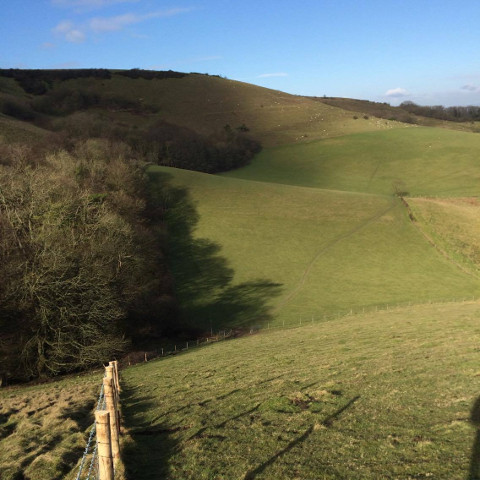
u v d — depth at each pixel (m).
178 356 33.19
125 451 12.05
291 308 53.28
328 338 29.05
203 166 123.88
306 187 105.12
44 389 26.61
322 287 59.84
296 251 70.94
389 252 70.06
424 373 16.39
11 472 11.80
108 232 42.56
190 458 11.39
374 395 14.55
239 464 10.79
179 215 82.06
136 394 19.69
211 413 14.82
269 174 127.00
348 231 77.06
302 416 13.41
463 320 29.30
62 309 33.66
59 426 15.25
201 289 60.44
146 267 55.41
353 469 9.88
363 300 55.12
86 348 34.06
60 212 39.41
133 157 91.88
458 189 105.25
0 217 36.47
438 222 79.12
